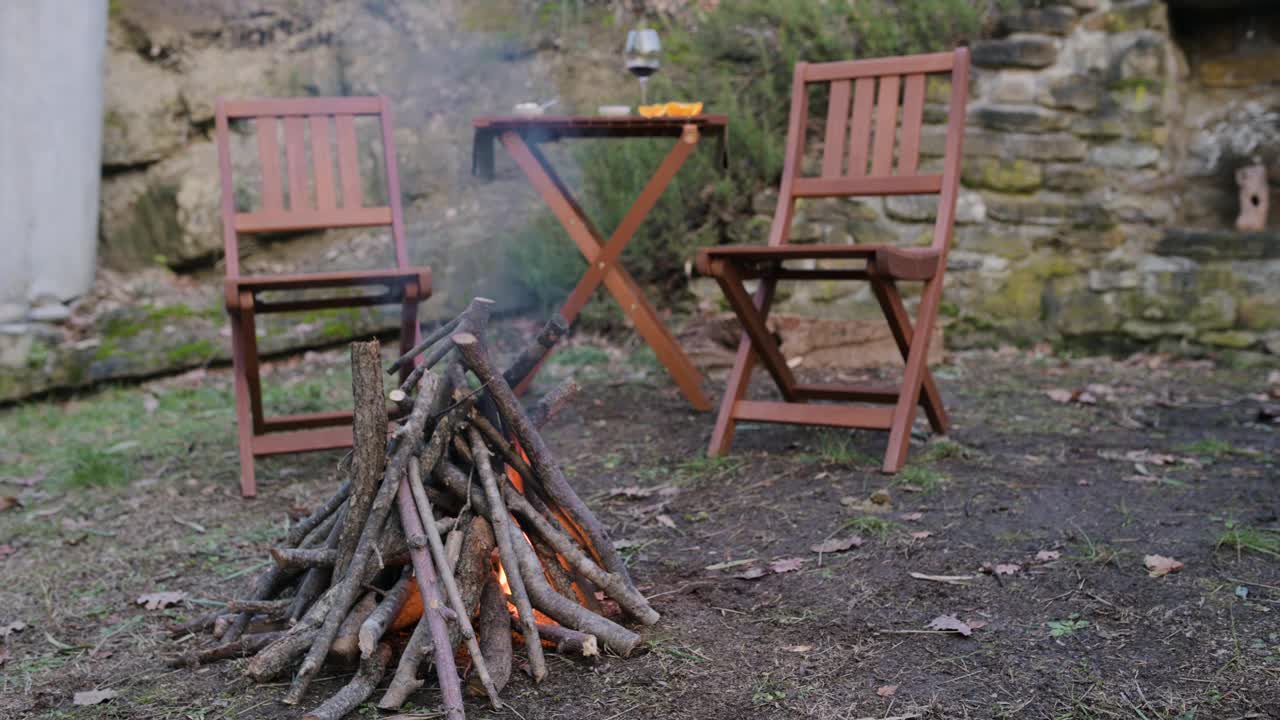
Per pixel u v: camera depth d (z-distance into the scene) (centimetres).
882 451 346
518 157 403
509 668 195
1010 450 343
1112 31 532
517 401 217
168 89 617
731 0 580
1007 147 537
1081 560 243
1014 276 538
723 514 292
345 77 636
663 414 414
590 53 617
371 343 198
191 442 401
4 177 515
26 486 359
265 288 326
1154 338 522
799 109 381
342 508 216
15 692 208
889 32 551
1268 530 257
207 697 198
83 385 498
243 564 275
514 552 206
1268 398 419
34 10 518
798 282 550
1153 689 186
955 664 199
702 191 568
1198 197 562
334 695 193
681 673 199
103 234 612
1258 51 555
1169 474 310
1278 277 502
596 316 548
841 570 246
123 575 271
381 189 627
